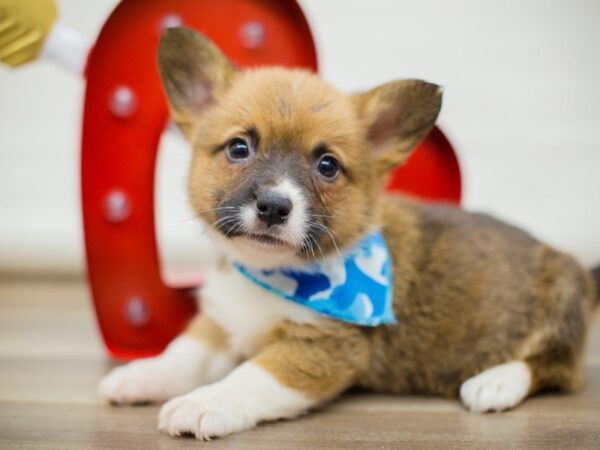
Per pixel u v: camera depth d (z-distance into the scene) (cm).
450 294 62
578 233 121
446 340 62
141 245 69
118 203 67
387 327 61
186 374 60
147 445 50
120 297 69
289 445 50
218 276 62
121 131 67
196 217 60
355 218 59
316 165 58
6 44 65
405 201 68
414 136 62
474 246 64
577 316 63
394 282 61
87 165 66
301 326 58
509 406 58
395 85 61
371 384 63
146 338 70
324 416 57
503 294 63
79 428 53
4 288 106
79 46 66
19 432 52
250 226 55
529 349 63
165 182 113
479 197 120
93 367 66
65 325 82
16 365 67
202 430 50
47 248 114
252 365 56
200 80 64
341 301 57
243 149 58
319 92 60
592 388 65
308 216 56
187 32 61
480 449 50
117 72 66
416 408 59
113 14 65
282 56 71
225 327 62
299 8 70
